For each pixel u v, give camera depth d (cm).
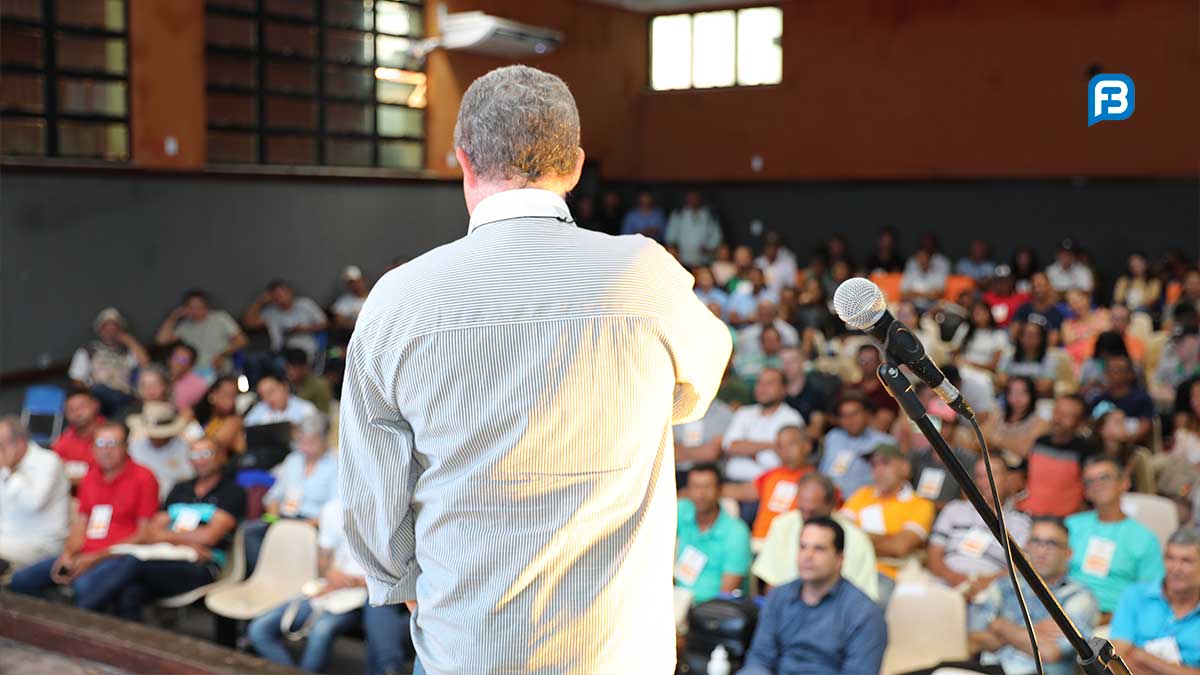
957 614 379
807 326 957
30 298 818
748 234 1347
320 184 1034
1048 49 1157
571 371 107
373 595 120
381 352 111
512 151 112
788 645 373
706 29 1365
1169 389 737
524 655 108
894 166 1257
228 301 961
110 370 816
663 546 115
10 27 819
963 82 1208
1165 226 1104
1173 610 347
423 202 1137
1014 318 933
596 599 109
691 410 120
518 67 116
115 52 888
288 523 505
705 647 413
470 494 108
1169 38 1088
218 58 958
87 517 534
